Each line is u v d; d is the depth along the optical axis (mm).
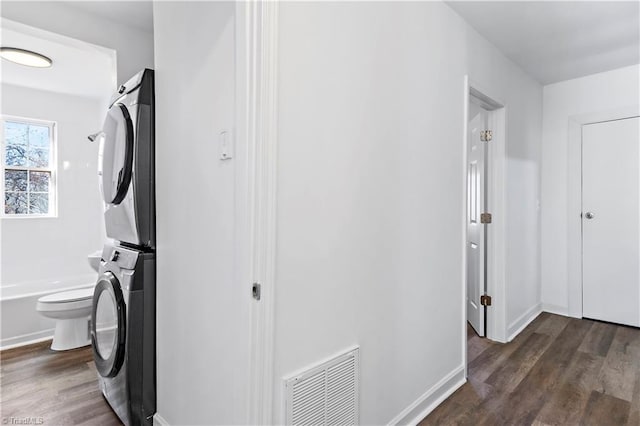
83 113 4223
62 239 4066
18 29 2141
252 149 1120
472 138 3293
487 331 3076
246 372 1131
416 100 1892
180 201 1566
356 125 1513
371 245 1606
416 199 1906
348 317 1489
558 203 3750
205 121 1381
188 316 1500
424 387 1988
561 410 2000
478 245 3121
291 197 1236
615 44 2781
